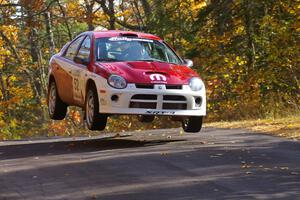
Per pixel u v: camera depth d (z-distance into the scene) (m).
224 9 28.88
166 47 15.59
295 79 29.33
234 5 28.62
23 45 52.09
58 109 17.42
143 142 14.58
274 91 29.16
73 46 16.41
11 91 49.09
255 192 8.92
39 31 52.09
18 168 11.06
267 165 11.00
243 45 30.50
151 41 15.46
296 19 28.45
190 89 13.84
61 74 16.47
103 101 13.54
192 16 33.19
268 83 29.22
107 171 10.55
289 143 13.71
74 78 15.32
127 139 15.41
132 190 9.09
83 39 15.88
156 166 10.94
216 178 9.89
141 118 15.10
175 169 10.65
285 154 12.19
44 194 8.95
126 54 14.73
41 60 48.66
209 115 30.89
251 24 28.98
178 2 32.88
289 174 10.20
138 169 10.67
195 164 11.11
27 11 40.16
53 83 17.59
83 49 15.44
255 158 11.72
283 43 28.94
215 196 8.68
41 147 14.39
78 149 13.60
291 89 29.08
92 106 14.14
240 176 10.05
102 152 12.86
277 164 11.10
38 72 49.53
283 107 23.11
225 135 15.52
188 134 16.12
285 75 29.45
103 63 14.18
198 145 13.62
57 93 17.12
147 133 17.06
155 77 13.65
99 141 15.23
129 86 13.40
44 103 46.12
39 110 49.09
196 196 8.69
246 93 30.20
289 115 20.89
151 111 13.48
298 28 28.41
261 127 16.91
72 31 59.78
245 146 13.33
